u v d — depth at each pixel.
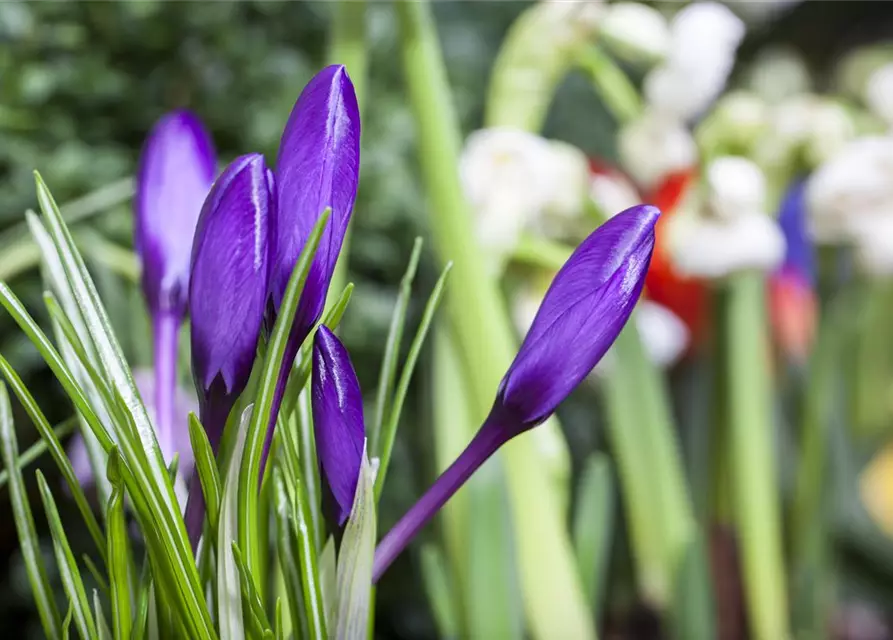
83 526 0.92
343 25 0.42
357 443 0.27
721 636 0.60
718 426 0.60
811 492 0.63
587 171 0.53
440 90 0.44
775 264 0.57
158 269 0.32
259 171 0.25
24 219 0.91
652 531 0.58
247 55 1.03
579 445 1.05
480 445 0.27
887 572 0.77
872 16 1.79
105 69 0.98
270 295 0.26
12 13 0.96
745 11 1.16
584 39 0.54
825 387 0.63
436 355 0.51
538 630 0.47
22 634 0.99
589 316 0.26
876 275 0.61
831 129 0.59
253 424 0.26
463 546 0.49
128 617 0.27
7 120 0.93
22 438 0.90
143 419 0.27
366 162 1.01
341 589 0.27
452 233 0.44
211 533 0.27
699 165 0.57
